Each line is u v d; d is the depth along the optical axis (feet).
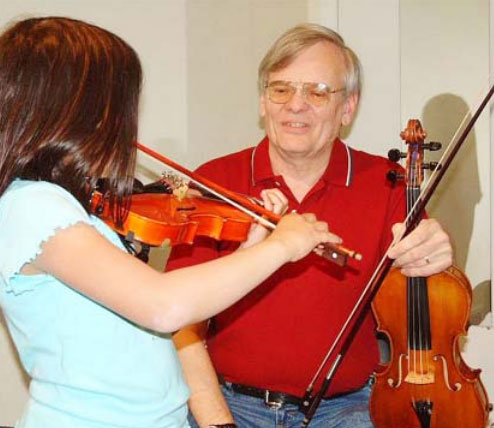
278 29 10.99
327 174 7.87
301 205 7.86
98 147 4.87
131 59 5.05
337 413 7.58
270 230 6.62
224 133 10.85
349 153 8.09
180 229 5.79
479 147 10.19
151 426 5.20
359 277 7.66
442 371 7.43
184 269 4.79
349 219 7.81
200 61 10.59
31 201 4.76
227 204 6.87
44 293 4.96
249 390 7.70
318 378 7.55
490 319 10.28
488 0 10.10
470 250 10.30
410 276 7.36
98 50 4.93
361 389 7.81
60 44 4.90
